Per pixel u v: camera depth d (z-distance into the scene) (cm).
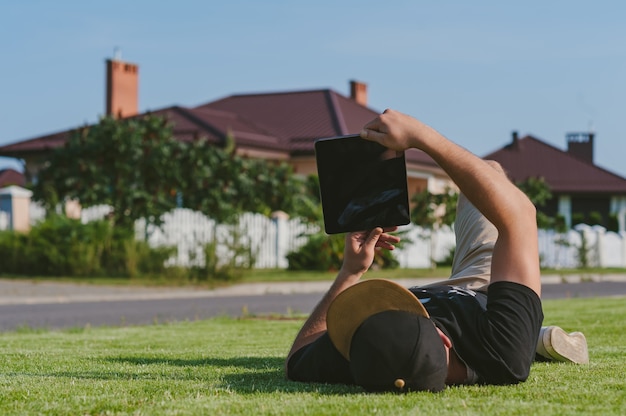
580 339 441
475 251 423
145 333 764
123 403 312
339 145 341
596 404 301
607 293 1546
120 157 1923
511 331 337
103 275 1773
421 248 2338
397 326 301
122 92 3559
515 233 344
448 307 342
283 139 3134
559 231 2630
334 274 1931
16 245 1820
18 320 1022
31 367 461
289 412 288
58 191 1966
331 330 317
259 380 380
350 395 321
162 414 289
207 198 2003
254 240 2138
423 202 2264
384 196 345
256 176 2217
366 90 4088
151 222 1908
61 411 300
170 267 1780
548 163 4528
